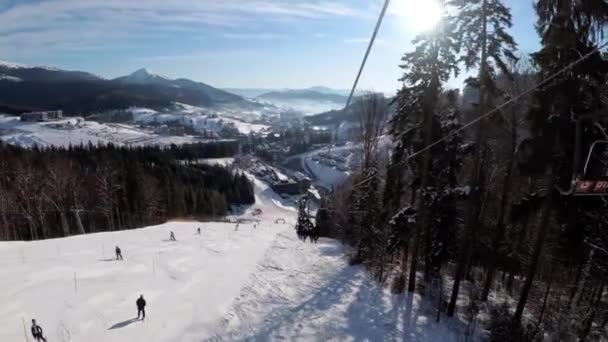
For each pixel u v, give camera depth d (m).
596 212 15.05
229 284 23.52
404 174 24.12
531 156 14.97
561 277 21.36
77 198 52.94
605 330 17.84
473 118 17.34
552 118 13.84
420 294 21.06
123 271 24.33
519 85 19.02
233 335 17.16
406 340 16.56
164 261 27.56
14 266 23.84
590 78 13.54
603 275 17.09
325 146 172.00
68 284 21.09
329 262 29.33
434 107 18.61
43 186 51.09
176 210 71.25
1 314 16.94
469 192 17.98
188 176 98.06
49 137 188.25
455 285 18.25
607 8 12.09
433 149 18.88
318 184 103.44
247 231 46.06
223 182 106.19
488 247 22.22
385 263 25.73
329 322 18.33
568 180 14.05
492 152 21.69
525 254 22.56
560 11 13.18
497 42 14.91
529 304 20.77
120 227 56.97
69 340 15.28
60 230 53.75
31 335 15.41
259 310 19.88
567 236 16.16
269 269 27.62
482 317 18.53
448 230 21.02
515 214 16.64
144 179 64.88
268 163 155.50
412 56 18.88
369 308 19.66
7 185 51.97
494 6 14.75
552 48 13.62
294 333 17.34
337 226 42.62
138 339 15.88
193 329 17.23
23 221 51.03
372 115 27.89
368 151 28.05
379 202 28.00
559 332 17.38
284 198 115.00
